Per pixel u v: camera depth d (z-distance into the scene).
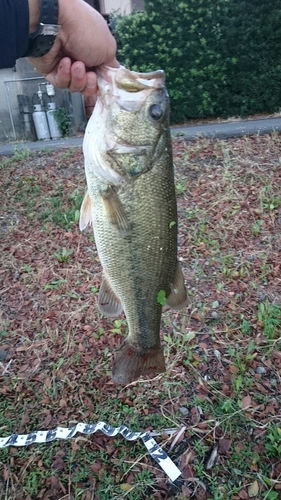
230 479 0.59
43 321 0.89
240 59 2.09
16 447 0.66
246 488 0.58
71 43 0.40
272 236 1.05
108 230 0.45
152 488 0.59
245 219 1.11
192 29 2.04
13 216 1.27
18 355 0.83
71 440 0.66
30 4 0.36
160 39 2.08
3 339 0.87
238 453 0.62
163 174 0.45
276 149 1.41
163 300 0.49
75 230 1.15
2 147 2.01
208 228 1.09
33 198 1.33
